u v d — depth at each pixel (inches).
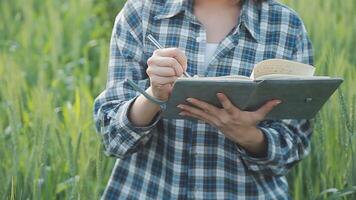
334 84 98.7
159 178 111.0
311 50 115.1
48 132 143.4
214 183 109.4
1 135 158.4
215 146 109.3
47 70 242.1
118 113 107.2
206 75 108.7
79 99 170.9
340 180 149.9
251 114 100.7
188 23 110.0
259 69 100.2
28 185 143.2
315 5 215.9
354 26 214.5
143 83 110.2
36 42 264.1
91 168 134.2
